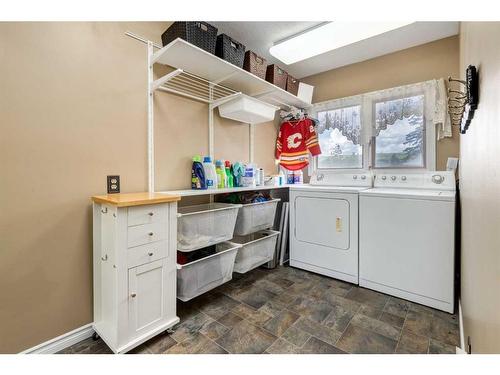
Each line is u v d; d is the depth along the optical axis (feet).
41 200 4.58
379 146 9.53
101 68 5.32
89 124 5.16
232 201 7.93
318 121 10.75
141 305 4.72
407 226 6.68
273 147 11.01
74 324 5.01
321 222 8.41
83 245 5.11
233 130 8.88
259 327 5.50
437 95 8.14
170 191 6.53
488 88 2.34
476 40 3.09
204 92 7.75
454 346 4.85
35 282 4.54
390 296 6.93
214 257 6.27
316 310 6.21
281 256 9.51
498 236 2.00
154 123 6.39
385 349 4.79
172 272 5.22
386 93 9.11
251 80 7.59
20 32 4.32
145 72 6.10
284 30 7.55
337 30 7.31
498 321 1.99
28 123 4.41
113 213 4.47
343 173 9.50
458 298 6.37
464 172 5.04
